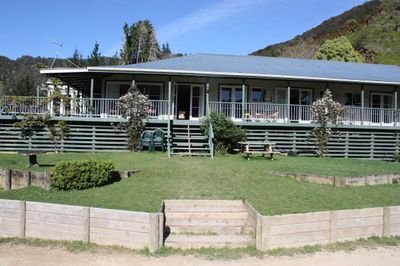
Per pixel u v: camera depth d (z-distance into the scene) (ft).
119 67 62.95
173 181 35.22
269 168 42.80
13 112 59.47
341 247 23.81
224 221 27.04
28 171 36.24
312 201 29.91
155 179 36.11
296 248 23.40
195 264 20.93
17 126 58.54
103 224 23.98
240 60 82.28
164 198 29.45
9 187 37.22
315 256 22.24
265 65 77.92
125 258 21.74
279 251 22.82
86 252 22.65
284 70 73.10
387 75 78.18
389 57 190.39
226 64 75.10
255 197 30.19
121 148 60.85
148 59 168.86
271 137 65.16
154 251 22.68
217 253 22.47
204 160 49.03
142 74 65.92
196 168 41.55
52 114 60.08
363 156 67.77
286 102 74.90
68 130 59.36
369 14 245.04
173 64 70.38
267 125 64.44
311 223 23.99
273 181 36.60
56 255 22.24
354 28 236.22
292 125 65.05
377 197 32.73
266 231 22.97
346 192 34.14
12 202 25.71
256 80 74.43
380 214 25.96
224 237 24.72
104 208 24.77
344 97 77.71
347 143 66.85
